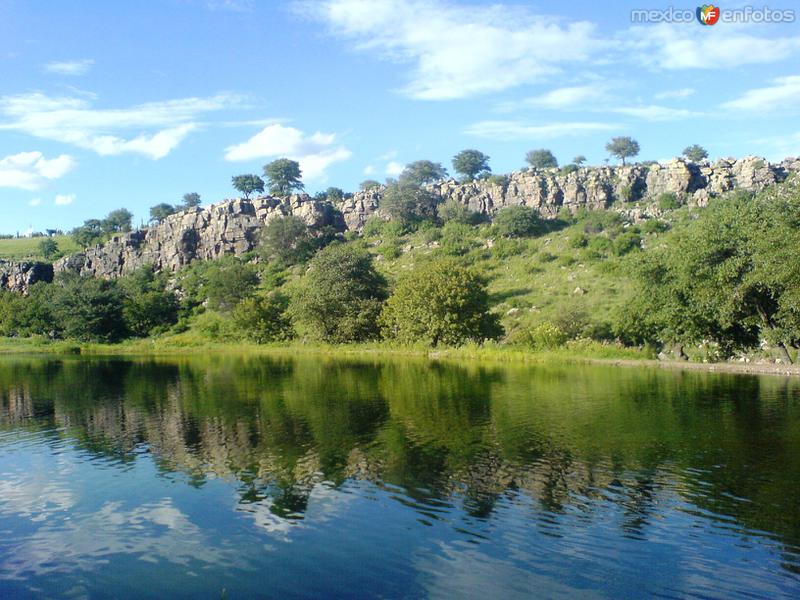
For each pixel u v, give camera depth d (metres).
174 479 17.72
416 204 118.62
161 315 101.19
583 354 49.94
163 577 12.01
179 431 23.92
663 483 16.08
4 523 14.83
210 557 12.77
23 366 56.56
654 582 11.24
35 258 142.12
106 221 155.88
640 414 24.70
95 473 18.59
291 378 41.41
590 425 22.81
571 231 102.50
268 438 22.17
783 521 13.56
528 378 37.66
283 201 126.88
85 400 33.00
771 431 21.27
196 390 36.03
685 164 109.44
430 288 61.66
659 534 13.09
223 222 122.88
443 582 11.45
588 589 11.08
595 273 81.56
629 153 129.50
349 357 59.97
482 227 110.50
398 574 11.80
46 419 27.52
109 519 14.90
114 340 95.69
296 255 112.81
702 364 41.31
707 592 10.89
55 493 16.83
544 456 18.73
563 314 58.16
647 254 44.97
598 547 12.60
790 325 36.16
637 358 46.84
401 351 61.56
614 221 99.31
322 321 74.44
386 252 105.62
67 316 94.69
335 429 23.31
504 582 11.38
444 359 54.19
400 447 20.27
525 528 13.57
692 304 41.09
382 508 14.91
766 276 34.53
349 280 74.81
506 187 119.44
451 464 18.17
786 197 36.66
